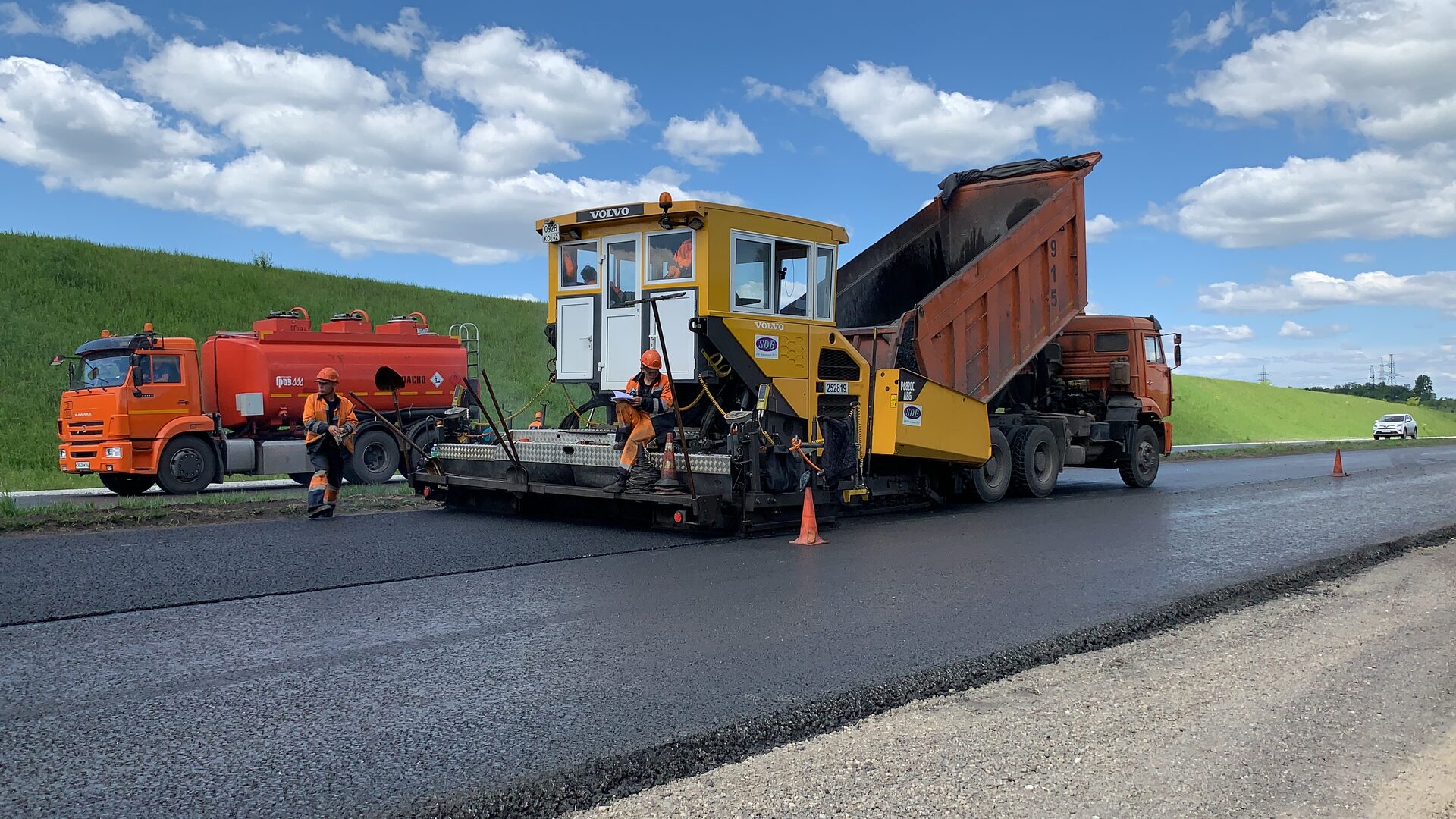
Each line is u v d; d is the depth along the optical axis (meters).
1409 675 5.10
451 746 3.73
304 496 12.03
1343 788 3.62
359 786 3.36
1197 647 5.62
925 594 6.70
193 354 15.02
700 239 9.56
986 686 4.81
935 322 12.00
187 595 6.32
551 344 10.92
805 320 10.40
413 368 17.11
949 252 14.70
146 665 4.77
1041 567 7.80
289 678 4.58
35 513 9.73
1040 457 13.85
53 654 4.95
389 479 16.55
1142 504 12.79
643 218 9.85
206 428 14.97
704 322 9.39
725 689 4.50
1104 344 15.86
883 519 10.97
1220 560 8.23
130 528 9.35
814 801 3.39
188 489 14.83
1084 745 3.99
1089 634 5.67
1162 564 8.02
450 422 11.56
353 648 5.13
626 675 4.70
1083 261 14.09
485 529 9.45
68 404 15.05
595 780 3.47
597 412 11.93
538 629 5.58
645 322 9.98
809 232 10.47
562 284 10.81
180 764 3.54
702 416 10.05
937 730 4.15
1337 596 7.09
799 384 10.30
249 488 15.92
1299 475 18.61
